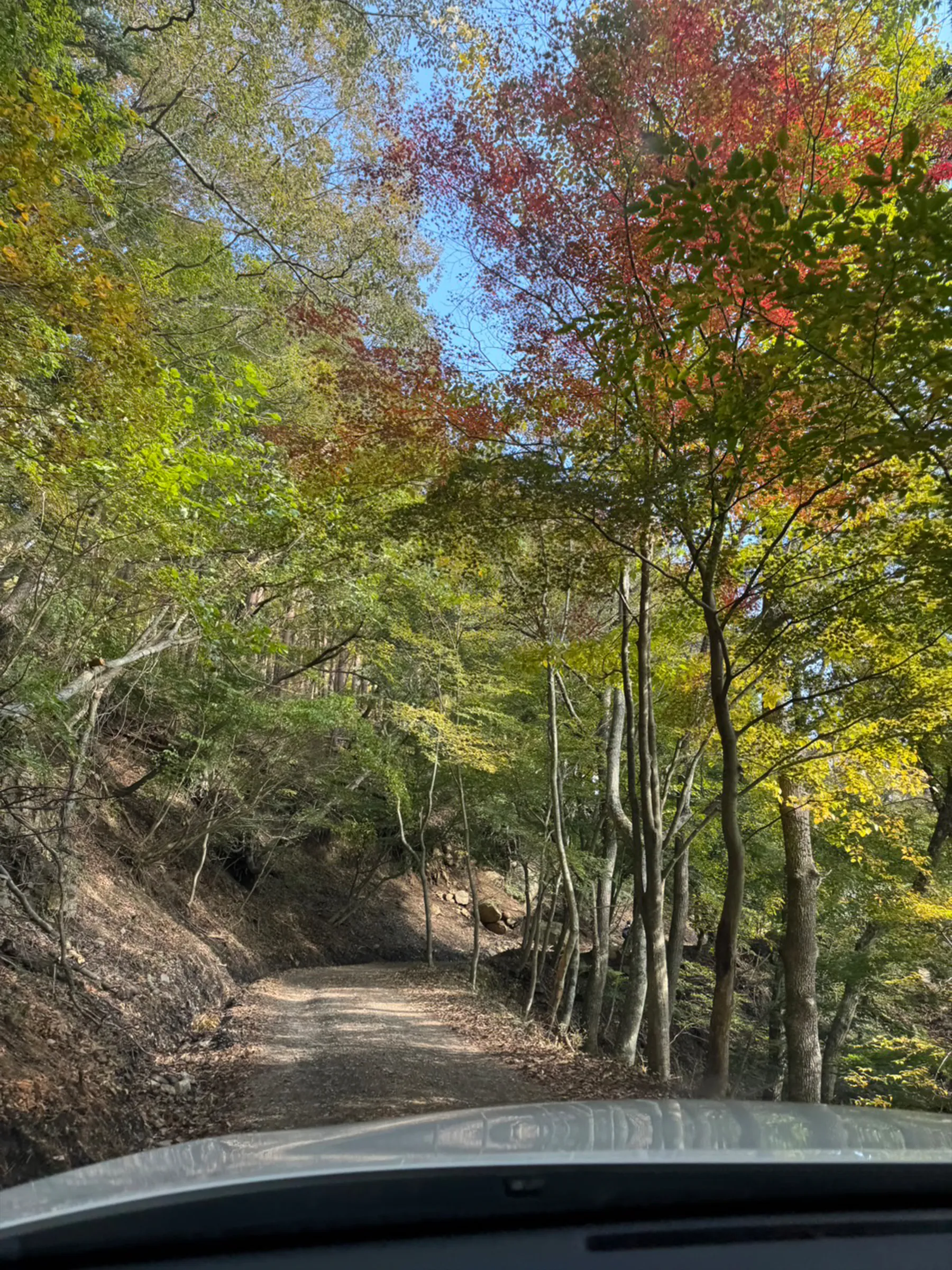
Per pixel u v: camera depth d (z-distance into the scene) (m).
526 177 7.78
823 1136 1.93
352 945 27.27
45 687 9.41
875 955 15.88
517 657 13.09
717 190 4.82
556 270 8.04
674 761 14.14
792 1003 11.55
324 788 23.34
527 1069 10.23
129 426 7.62
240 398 9.12
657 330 6.84
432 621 18.17
